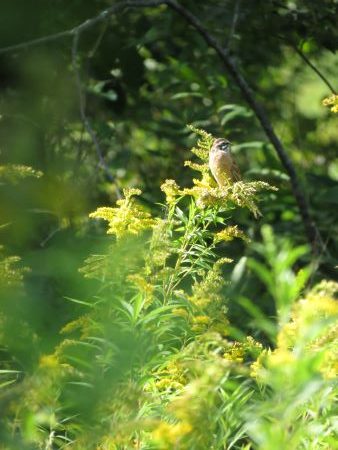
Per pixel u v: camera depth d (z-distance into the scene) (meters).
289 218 15.71
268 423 5.84
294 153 18.42
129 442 6.15
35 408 5.75
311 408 6.11
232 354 6.93
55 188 12.83
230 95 16.62
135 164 16.53
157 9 16.47
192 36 16.12
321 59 19.72
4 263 7.20
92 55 14.63
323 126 18.80
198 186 7.96
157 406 6.51
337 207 15.54
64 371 5.75
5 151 14.05
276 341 6.37
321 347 6.20
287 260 6.25
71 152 15.32
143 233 8.12
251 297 12.13
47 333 8.41
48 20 14.75
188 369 6.31
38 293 8.94
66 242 11.01
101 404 5.73
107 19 14.89
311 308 5.87
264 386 6.54
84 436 5.74
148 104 16.38
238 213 14.43
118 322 6.79
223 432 6.12
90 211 13.24
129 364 6.17
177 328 7.41
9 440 5.71
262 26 15.95
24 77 14.45
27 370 7.32
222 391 6.38
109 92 15.23
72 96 14.95
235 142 16.19
